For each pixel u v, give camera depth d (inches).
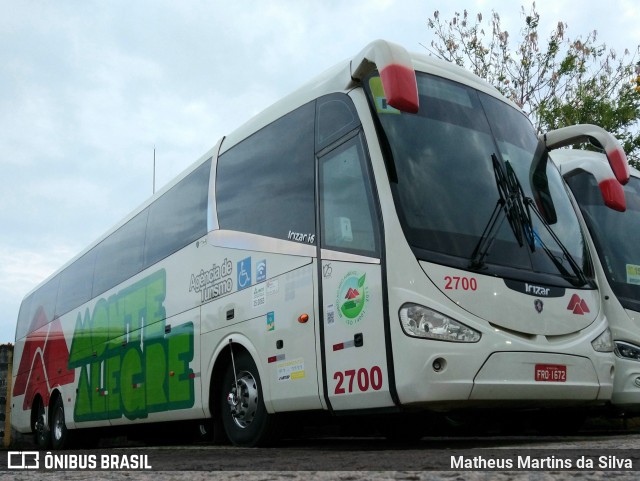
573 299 227.3
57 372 503.8
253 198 277.9
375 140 219.1
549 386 207.8
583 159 318.3
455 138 234.2
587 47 714.8
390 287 200.4
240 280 274.4
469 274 206.2
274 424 251.1
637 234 320.8
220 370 287.3
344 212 224.5
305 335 231.0
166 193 366.3
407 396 191.3
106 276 436.8
